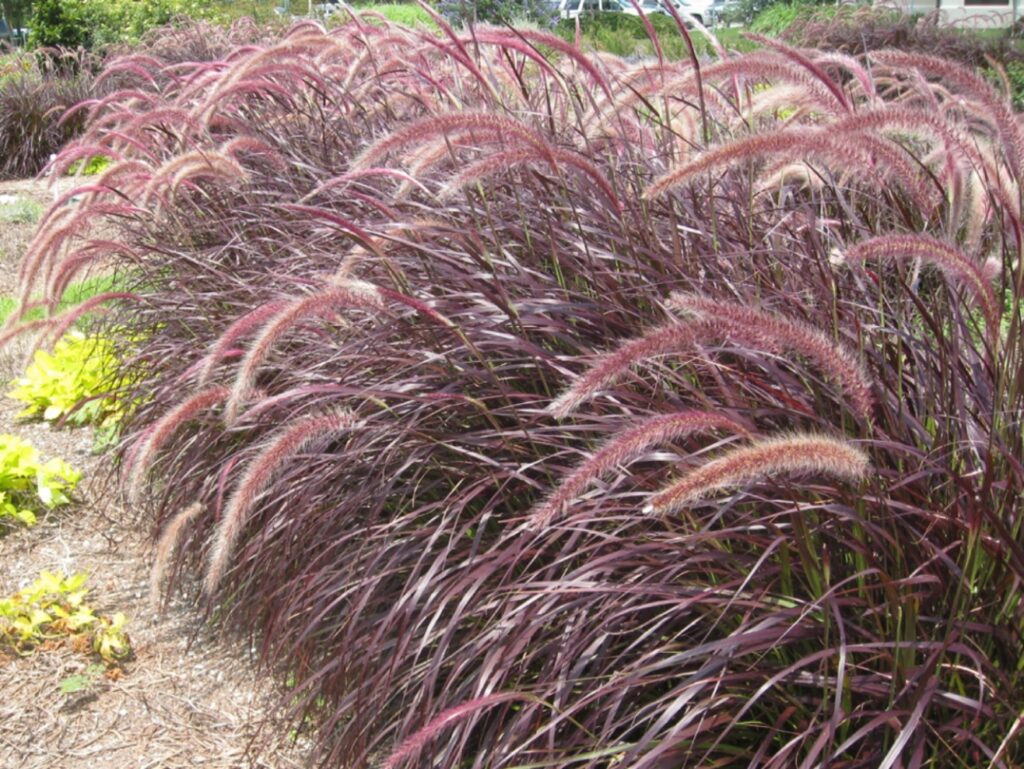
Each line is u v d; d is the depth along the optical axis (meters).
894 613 2.27
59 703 4.06
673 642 2.66
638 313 3.16
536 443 3.22
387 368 3.62
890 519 2.48
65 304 8.03
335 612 3.81
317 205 4.78
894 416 2.66
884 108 2.54
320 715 3.54
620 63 5.13
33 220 12.05
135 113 6.11
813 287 3.18
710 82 3.68
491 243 3.80
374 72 5.72
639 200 3.59
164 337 5.38
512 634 2.78
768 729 2.60
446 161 4.55
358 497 3.41
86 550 5.24
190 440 4.65
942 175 3.39
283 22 19.00
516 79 4.75
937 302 2.99
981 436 2.66
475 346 3.31
